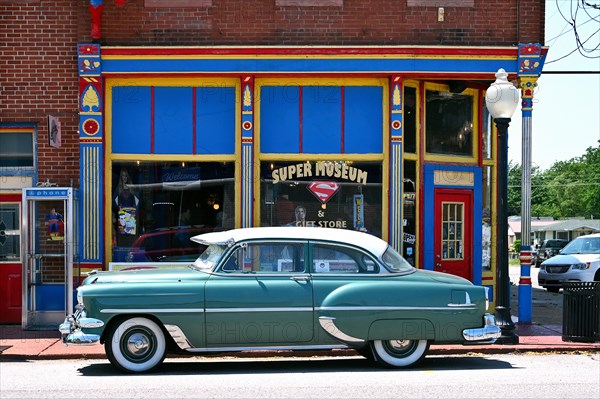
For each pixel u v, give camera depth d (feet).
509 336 39.78
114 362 31.91
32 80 45.65
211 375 31.63
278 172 46.21
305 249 32.91
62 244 44.93
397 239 45.70
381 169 46.37
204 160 46.09
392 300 32.55
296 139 46.34
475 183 49.83
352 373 32.07
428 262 47.42
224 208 46.01
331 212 46.32
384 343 33.09
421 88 47.65
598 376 31.53
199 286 31.99
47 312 43.98
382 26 46.32
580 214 349.82
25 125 45.70
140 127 46.03
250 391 27.86
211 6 45.96
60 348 38.01
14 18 45.75
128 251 45.75
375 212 46.34
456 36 46.52
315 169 46.34
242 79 45.50
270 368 33.71
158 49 45.01
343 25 46.19
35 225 44.75
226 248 32.68
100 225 44.88
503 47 45.75
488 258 51.13
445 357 37.27
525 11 46.47
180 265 43.91
